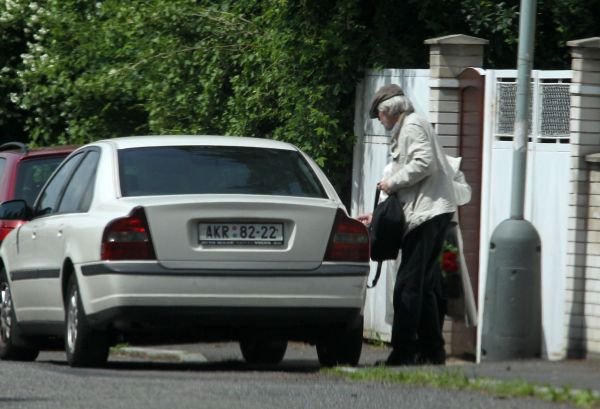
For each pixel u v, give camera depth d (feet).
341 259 101.19
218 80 155.84
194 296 97.91
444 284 111.24
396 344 106.01
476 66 124.16
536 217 114.52
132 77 165.99
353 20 142.10
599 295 105.29
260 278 98.73
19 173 139.23
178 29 160.15
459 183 112.68
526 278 103.60
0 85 225.35
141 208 98.22
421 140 104.17
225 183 104.06
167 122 160.66
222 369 110.63
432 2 146.41
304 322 100.63
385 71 137.18
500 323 103.60
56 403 80.59
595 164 106.32
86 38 179.22
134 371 102.42
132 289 97.40
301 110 142.00
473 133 122.62
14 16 217.97
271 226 99.71
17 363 114.83
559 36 149.69
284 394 83.56
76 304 103.60
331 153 142.20
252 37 154.71
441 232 105.09
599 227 105.81
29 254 117.60
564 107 113.29
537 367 95.96
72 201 111.34
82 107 183.21
